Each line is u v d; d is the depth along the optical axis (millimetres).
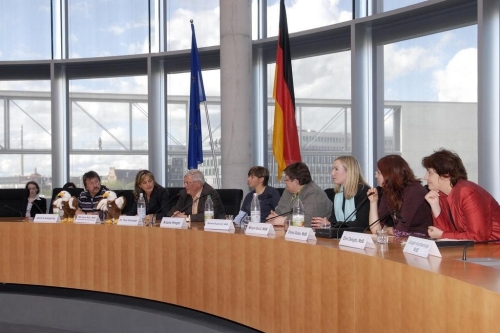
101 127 7688
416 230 3061
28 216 4914
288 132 5242
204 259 3387
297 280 2693
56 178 7488
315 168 6543
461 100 5312
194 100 6109
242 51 6098
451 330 1669
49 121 7742
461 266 1880
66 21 7691
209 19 7262
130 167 7641
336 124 6410
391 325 2008
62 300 4148
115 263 3904
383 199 3285
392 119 5805
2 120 7730
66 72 7641
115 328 3936
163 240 3668
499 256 2141
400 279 1956
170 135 7504
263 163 6949
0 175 7719
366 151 5898
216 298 3295
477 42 4883
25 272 4188
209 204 3908
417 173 5648
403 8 5246
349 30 5938
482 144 4488
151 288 3725
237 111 6074
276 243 2863
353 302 2275
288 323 2756
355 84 5711
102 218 4219
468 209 2650
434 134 5516
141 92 7590
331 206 3705
